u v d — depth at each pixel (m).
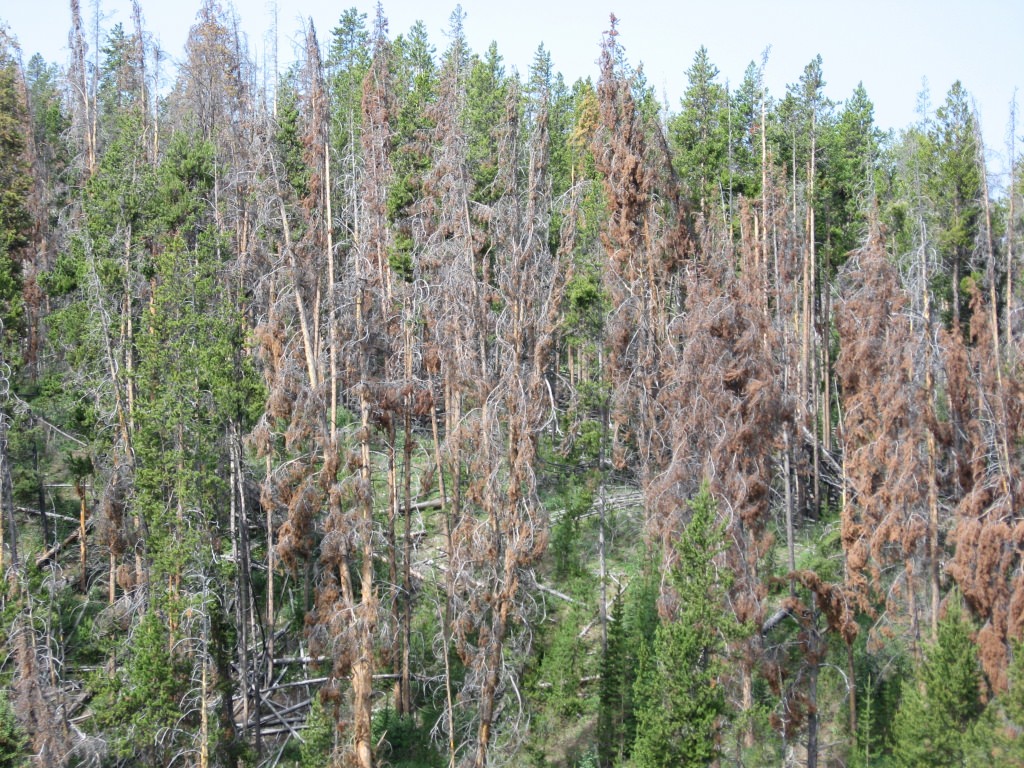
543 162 28.47
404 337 30.38
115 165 31.64
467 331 27.88
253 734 29.67
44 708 24.41
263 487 28.41
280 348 26.95
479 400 28.33
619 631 29.16
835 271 50.12
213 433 26.59
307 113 28.70
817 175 50.56
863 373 31.89
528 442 27.30
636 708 26.66
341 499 26.23
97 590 34.88
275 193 27.56
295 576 32.16
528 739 28.98
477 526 27.59
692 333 28.55
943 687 25.66
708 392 27.64
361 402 27.44
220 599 27.94
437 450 32.25
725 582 24.66
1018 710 23.39
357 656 26.02
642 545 35.25
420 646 33.25
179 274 27.55
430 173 29.50
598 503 34.09
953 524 32.94
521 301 27.58
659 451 31.48
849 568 30.55
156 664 24.77
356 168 32.78
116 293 31.34
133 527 30.17
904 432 29.89
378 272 29.78
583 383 33.22
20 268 38.50
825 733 30.27
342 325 27.86
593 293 31.64
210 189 34.44
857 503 35.91
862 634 32.91
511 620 30.23
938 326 31.64
